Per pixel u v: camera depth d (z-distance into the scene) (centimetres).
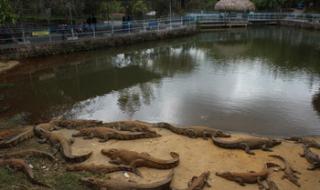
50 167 691
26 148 794
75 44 2186
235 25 3644
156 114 1127
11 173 640
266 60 1992
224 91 1373
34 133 871
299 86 1441
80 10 2441
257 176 677
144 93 1359
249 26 3731
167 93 1351
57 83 1512
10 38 1945
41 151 738
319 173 721
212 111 1148
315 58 2041
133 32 2598
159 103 1233
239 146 829
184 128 930
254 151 824
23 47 1942
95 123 972
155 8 3406
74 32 2295
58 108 1195
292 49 2361
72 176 641
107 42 2370
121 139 870
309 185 674
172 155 779
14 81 1531
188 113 1130
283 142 888
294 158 791
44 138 841
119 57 2111
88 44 2258
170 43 2681
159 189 607
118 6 3016
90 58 2058
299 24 3553
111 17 2939
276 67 1802
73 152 785
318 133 982
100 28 2445
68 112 1156
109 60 2012
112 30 2445
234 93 1345
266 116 1104
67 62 1934
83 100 1283
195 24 3266
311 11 4050
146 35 2666
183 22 3180
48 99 1292
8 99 1287
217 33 3259
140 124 945
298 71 1709
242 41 2769
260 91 1369
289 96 1307
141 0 3198
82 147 820
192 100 1262
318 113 1132
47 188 592
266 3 4109
